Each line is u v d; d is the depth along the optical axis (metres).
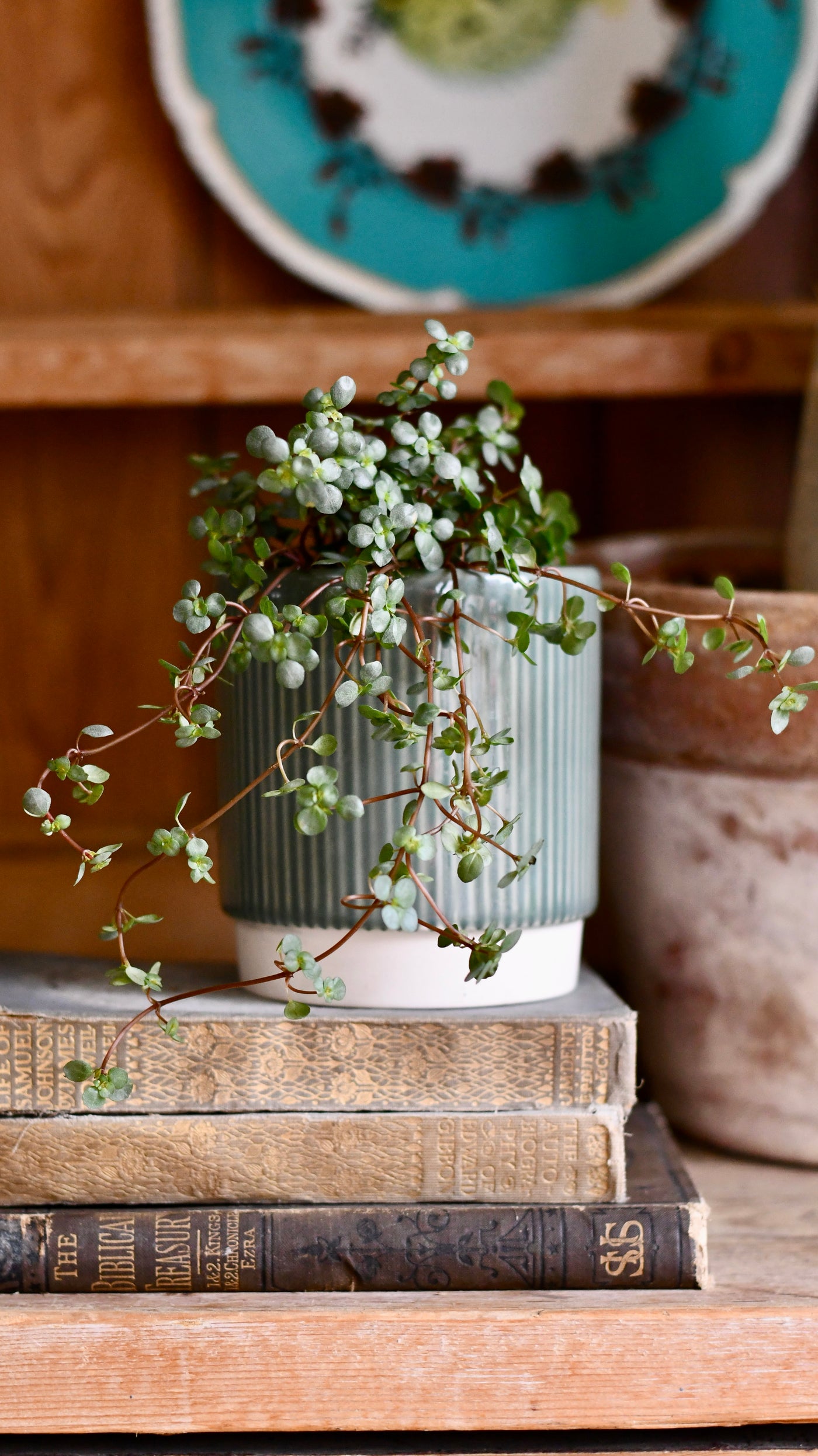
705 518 1.15
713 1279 0.85
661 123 1.11
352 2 1.10
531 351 1.07
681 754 0.92
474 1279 0.85
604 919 0.98
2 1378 0.83
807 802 0.90
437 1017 0.85
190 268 1.13
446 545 0.86
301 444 0.81
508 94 1.11
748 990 0.92
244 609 0.83
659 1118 0.94
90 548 1.16
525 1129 0.85
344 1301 0.84
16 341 1.06
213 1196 0.85
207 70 1.10
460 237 1.11
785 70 1.10
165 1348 0.83
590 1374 0.83
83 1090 0.85
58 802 1.16
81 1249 0.85
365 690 0.82
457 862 0.85
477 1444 0.84
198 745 1.16
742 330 1.08
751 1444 0.84
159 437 1.15
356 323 1.10
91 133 1.12
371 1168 0.85
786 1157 0.94
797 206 1.13
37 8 1.11
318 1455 0.83
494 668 0.85
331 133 1.11
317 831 0.81
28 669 1.16
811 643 0.89
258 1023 0.85
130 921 0.82
